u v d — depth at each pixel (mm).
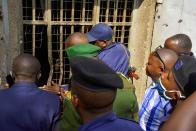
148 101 2480
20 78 2430
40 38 4469
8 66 4047
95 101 1621
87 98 1623
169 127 1113
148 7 4707
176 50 2961
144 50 4922
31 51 4477
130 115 2467
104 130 1627
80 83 1630
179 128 1098
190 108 1134
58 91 2859
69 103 2227
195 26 4309
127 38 4957
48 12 4328
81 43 2746
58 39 4555
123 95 2422
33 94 2404
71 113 2182
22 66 2418
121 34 4879
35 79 2500
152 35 4871
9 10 3879
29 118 2342
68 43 2822
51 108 2396
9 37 3975
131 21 4867
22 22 4211
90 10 4582
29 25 4320
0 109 2338
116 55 3217
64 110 2262
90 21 4629
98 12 4590
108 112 1669
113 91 1649
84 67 1650
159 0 4648
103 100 1624
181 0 4434
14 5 3895
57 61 4656
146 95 2541
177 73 1570
